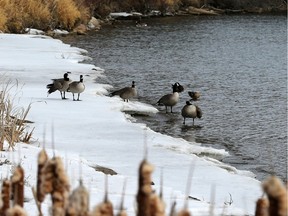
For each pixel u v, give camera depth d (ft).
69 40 146.20
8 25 149.69
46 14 158.51
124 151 44.09
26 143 41.60
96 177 31.04
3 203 6.55
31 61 101.81
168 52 130.31
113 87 85.10
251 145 56.29
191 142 56.39
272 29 190.08
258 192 34.17
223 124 65.21
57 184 6.07
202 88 87.92
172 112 71.26
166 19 215.10
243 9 255.91
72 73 93.04
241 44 150.20
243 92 85.35
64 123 54.19
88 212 5.50
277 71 107.86
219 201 30.71
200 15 235.81
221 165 44.83
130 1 220.23
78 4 175.73
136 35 162.61
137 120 65.92
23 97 67.05
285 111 72.64
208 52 132.77
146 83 90.48
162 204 5.14
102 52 125.70
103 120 57.16
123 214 5.71
